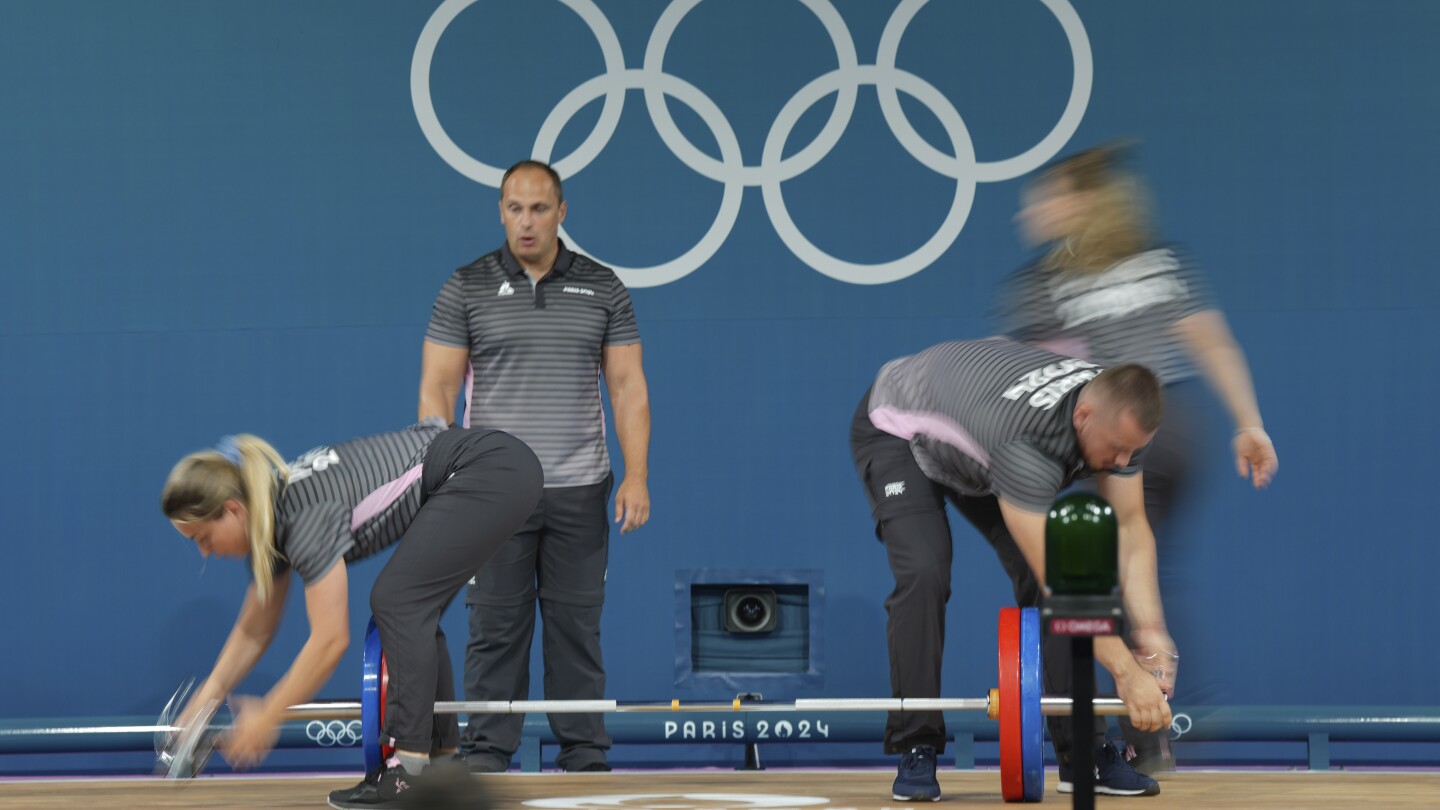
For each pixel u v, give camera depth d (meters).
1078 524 5.30
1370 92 14.20
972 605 14.17
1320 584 13.98
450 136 14.70
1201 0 14.32
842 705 9.39
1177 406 10.75
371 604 8.66
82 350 14.60
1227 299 14.23
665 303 14.60
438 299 12.65
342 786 10.96
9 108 14.72
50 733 13.50
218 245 14.68
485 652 12.38
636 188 14.66
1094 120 14.40
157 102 14.73
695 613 14.45
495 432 9.09
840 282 14.53
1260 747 14.08
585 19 14.72
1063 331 10.87
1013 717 8.42
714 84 14.66
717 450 14.49
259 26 14.75
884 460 9.72
